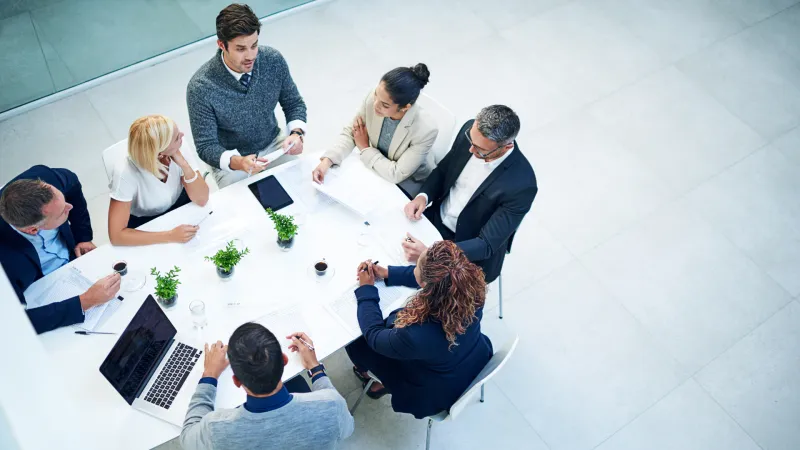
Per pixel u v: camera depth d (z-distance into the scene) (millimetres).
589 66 4734
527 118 4402
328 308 2559
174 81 4387
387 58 4613
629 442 3184
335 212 2871
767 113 4582
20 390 1118
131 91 4293
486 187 2854
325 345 2463
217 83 2936
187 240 2701
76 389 2277
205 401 2209
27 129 4047
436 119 3141
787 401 3355
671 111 4535
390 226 2857
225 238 2729
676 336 3535
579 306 3605
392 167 3023
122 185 2715
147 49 4410
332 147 3076
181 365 2359
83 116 4137
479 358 2531
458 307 2264
